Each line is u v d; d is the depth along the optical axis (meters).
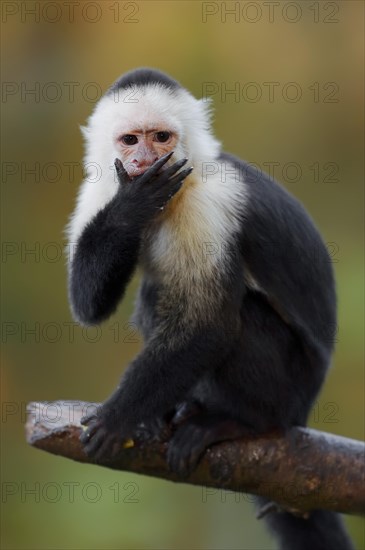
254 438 7.74
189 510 14.84
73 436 7.72
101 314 8.09
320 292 8.48
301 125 18.77
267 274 8.05
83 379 18.69
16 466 17.44
